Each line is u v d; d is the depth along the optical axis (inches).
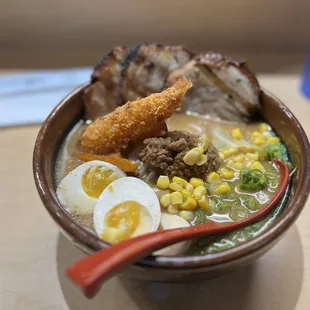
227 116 16.2
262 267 13.0
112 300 12.2
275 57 26.5
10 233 14.3
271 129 15.4
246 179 13.0
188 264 9.8
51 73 22.1
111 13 25.1
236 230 11.6
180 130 15.1
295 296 12.2
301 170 12.4
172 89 13.7
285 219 10.7
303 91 20.8
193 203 12.2
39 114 19.1
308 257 13.4
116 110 14.1
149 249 9.7
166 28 25.9
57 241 14.1
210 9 25.0
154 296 12.3
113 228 11.5
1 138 17.9
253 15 25.3
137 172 13.3
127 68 15.8
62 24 25.6
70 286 12.7
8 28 25.7
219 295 12.2
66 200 12.6
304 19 25.5
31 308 12.1
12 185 16.0
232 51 26.7
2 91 20.5
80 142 14.6
